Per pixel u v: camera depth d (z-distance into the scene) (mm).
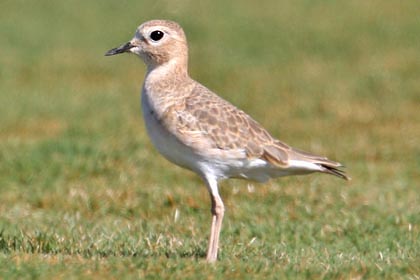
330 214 17453
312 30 39656
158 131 13234
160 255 13492
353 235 15867
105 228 16172
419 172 21516
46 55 35781
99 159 21531
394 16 41562
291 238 15703
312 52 36531
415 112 28203
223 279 11938
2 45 36875
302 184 19828
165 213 17766
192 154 13094
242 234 15883
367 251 14734
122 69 34438
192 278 11852
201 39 38156
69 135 24734
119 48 13836
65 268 12180
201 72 33500
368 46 37125
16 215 17500
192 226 16281
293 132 25859
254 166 13328
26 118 27016
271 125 26625
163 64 13734
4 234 15148
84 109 28391
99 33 39125
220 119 13156
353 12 42562
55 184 19797
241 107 28875
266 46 37375
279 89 31141
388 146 24062
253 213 17500
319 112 28172
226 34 38969
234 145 13102
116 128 25859
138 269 12203
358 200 18688
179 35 13766
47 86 31453
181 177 20625
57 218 17141
